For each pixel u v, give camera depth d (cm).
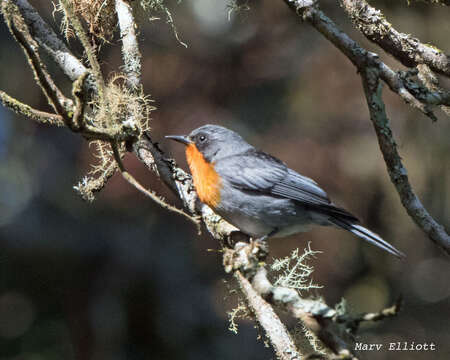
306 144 1243
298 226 864
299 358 570
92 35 762
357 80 1224
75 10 745
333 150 1235
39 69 516
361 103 1229
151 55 1259
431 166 1214
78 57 768
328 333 448
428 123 1207
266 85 1290
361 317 435
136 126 695
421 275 1335
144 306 1260
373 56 595
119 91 694
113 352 1216
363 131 1242
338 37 601
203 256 1306
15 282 1253
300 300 472
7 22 494
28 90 1298
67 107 629
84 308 1252
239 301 670
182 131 1234
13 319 1227
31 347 1204
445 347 1277
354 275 1291
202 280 1305
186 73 1268
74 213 1329
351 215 835
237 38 1294
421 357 1274
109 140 592
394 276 1319
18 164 1384
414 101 598
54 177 1353
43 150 1377
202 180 829
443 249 590
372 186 1236
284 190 838
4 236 1275
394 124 1220
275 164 851
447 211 1215
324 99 1245
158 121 1238
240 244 682
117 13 758
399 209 1234
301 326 617
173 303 1269
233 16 1283
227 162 834
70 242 1288
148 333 1245
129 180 600
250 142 1239
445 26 1161
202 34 1288
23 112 614
